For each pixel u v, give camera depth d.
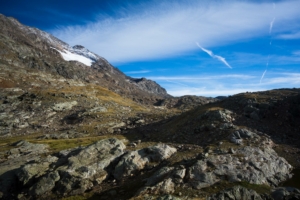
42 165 48.69
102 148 52.53
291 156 46.12
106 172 46.06
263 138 51.78
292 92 76.00
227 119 64.69
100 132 106.06
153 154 49.62
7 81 180.75
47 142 84.94
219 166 39.00
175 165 43.06
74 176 43.09
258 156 42.50
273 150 47.12
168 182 36.47
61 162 49.66
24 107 142.38
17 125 118.56
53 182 42.84
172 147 54.66
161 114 130.62
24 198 41.44
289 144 51.41
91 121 125.50
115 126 116.06
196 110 85.81
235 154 42.81
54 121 132.00
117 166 46.78
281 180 38.69
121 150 52.66
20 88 175.88
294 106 64.06
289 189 34.59
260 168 39.22
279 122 60.47
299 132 55.53
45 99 157.00
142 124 108.38
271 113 64.69
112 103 194.62
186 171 38.97
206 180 36.47
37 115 135.12
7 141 92.56
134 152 50.22
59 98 164.12
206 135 60.25
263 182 36.91
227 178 37.06
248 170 38.44
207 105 87.62
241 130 54.16
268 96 75.56
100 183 44.03
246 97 77.62
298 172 41.34
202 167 38.94
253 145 47.75
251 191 31.98
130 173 45.56
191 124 71.69
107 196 38.88
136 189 38.81
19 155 67.12
